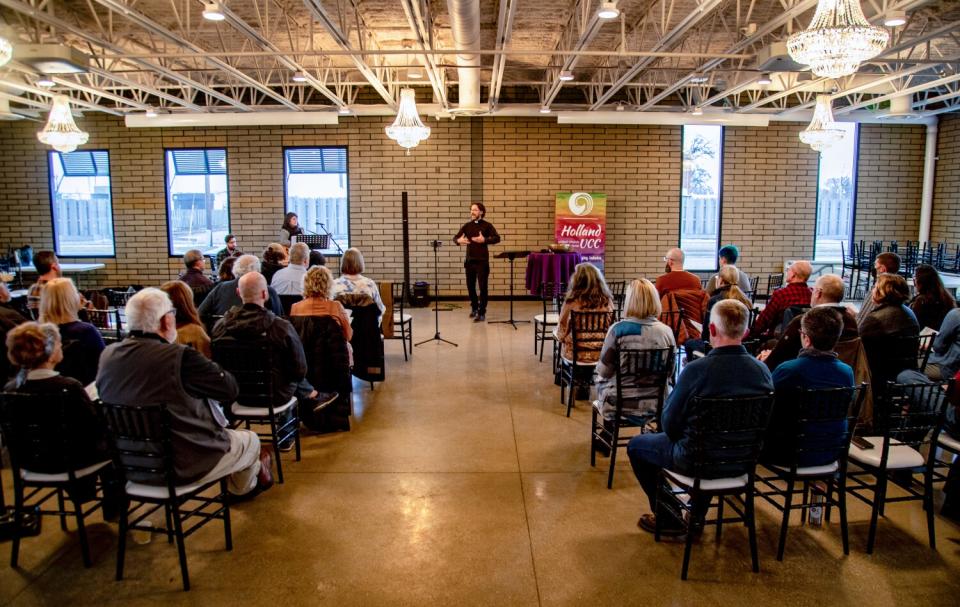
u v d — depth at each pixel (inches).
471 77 285.7
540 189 397.7
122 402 99.5
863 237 412.5
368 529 117.9
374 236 401.7
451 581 101.3
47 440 100.8
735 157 403.2
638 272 408.5
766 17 258.8
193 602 96.2
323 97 391.9
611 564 106.0
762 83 282.5
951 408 116.7
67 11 241.9
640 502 128.5
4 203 403.5
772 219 409.7
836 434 104.7
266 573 103.8
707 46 247.4
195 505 127.4
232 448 111.3
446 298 406.0
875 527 108.7
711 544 112.3
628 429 167.8
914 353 140.6
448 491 133.6
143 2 234.8
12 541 112.3
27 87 291.7
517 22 264.7
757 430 100.4
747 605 95.1
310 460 150.1
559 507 126.3
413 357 253.0
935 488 133.8
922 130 404.2
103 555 109.0
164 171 398.0
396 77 319.6
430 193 396.8
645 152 398.3
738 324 100.0
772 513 123.6
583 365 179.2
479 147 393.7
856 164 406.0
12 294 287.9
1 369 136.6
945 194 394.6
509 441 161.9
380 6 241.9
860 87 297.4
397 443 160.9
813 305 134.1
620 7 246.8
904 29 236.8
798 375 103.6
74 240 408.2
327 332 163.9
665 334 133.3
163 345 100.0
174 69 295.9
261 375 134.3
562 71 259.6
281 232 366.0
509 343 279.0
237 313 134.5
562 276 301.0
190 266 217.2
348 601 96.4
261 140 394.6
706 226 409.1
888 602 95.7
